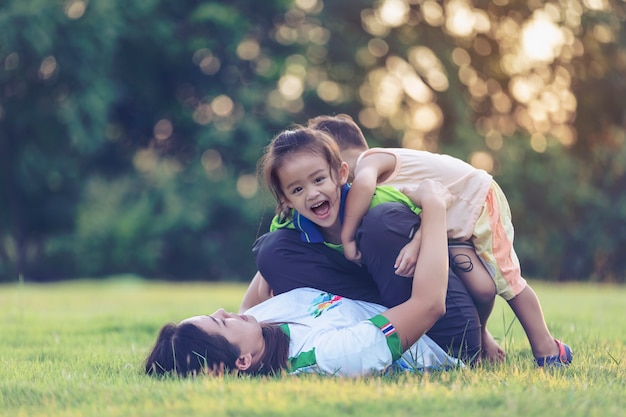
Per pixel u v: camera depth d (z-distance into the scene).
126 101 25.03
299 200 4.21
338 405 2.91
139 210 25.02
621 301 10.08
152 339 6.03
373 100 25.55
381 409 2.87
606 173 25.38
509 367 4.01
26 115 22.31
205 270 26.02
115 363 4.43
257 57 25.16
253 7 25.09
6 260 25.05
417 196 4.11
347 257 4.21
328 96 25.44
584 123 25.05
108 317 7.72
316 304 4.10
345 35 24.98
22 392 3.43
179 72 25.00
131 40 23.83
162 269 25.91
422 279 3.82
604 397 3.17
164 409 2.93
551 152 24.80
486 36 24.75
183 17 24.56
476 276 4.41
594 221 25.08
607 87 24.53
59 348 5.36
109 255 24.84
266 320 4.07
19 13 20.84
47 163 23.16
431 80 24.83
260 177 4.50
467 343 4.17
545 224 25.47
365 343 3.71
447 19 24.98
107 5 22.22
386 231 4.00
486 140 24.94
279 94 25.00
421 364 3.95
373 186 4.24
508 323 7.03
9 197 23.94
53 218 24.75
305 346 3.83
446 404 2.96
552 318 7.08
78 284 21.44
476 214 4.45
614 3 23.92
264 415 2.81
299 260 4.36
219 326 3.79
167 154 26.39
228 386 3.25
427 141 25.30
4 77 21.50
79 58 21.77
